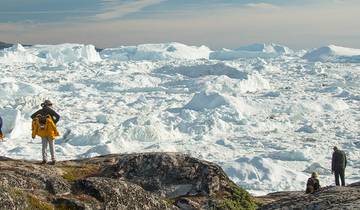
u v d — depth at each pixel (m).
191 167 11.07
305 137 53.41
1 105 78.56
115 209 7.89
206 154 43.41
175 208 8.96
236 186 11.27
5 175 7.65
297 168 37.25
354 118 69.56
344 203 6.70
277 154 41.69
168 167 11.02
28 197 7.04
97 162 13.60
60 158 39.62
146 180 10.75
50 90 118.12
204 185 10.75
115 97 101.81
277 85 128.75
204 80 121.50
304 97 93.38
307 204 7.18
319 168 35.97
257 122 62.34
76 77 153.00
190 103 79.12
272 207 7.76
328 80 141.75
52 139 12.40
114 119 66.19
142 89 119.25
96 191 7.98
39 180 7.96
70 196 7.79
